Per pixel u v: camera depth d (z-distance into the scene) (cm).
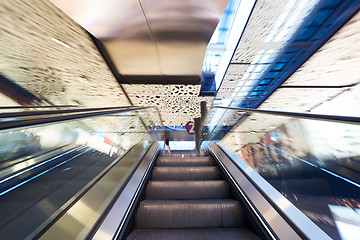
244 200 156
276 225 111
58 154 275
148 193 201
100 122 414
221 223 153
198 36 311
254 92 685
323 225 108
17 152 261
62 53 349
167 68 430
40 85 458
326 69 434
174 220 153
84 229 96
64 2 221
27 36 290
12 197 158
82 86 512
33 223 129
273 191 140
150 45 335
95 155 312
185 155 589
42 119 107
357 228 107
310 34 348
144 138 410
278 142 244
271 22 319
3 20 249
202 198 199
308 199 135
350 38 325
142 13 255
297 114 135
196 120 662
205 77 629
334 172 150
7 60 346
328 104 614
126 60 390
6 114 98
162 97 638
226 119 498
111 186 156
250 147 336
